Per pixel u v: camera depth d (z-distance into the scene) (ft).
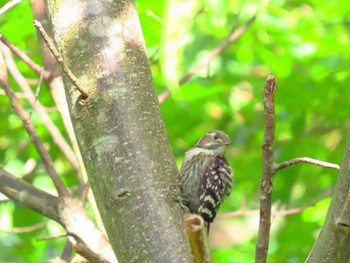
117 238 24.26
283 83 46.57
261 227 22.06
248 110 49.73
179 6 24.67
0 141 50.90
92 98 25.20
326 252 21.59
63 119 36.73
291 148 47.75
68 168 49.14
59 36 26.13
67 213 31.35
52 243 52.03
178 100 44.93
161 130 25.64
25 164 49.96
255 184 49.70
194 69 41.81
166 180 24.85
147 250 23.73
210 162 34.09
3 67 33.35
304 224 48.01
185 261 23.39
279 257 49.52
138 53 26.07
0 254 50.90
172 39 24.67
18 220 49.70
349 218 21.02
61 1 26.25
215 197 33.60
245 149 49.52
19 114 32.73
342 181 21.18
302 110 47.62
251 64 50.70
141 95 25.54
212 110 49.83
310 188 50.16
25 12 45.09
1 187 32.07
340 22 50.01
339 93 46.57
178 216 24.30
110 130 24.91
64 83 25.93
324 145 49.88
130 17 26.40
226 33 47.47
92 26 25.85
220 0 40.68
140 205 24.22
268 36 48.78
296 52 48.75
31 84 43.91
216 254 51.57
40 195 31.91
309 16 48.75
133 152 24.76
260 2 42.73
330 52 48.52
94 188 24.98
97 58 25.54
